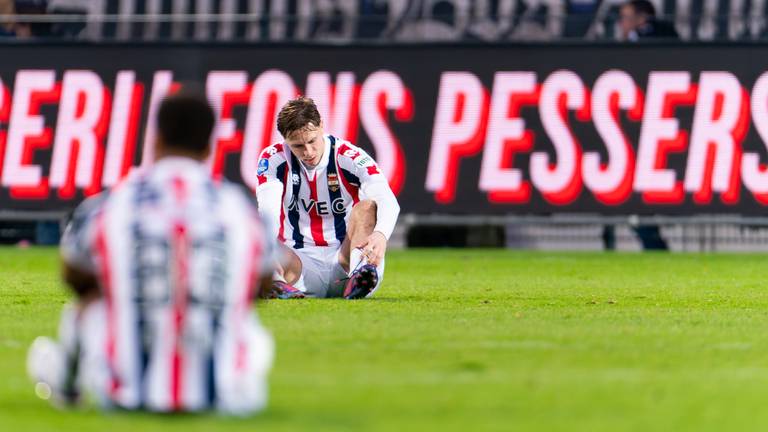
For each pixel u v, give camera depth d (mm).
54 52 67125
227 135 66188
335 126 66062
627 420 16109
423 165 65750
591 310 32781
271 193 35031
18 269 51688
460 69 65688
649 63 64688
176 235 15625
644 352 23094
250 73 66312
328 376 19703
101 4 69188
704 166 64312
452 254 65375
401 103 65875
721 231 68938
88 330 15742
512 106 65312
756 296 38906
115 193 16125
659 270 53719
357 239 35312
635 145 64688
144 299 15469
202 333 15492
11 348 23531
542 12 68312
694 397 17953
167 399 15383
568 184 65000
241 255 15844
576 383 19156
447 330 26672
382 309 32219
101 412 15914
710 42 64562
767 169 64125
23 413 16141
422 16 68125
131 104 66625
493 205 65375
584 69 65000
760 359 22203
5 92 67188
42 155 66875
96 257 15719
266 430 14883
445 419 16047
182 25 69062
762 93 64250
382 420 15914
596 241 69938
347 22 68562
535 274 50781
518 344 24172
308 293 36281
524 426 15609
